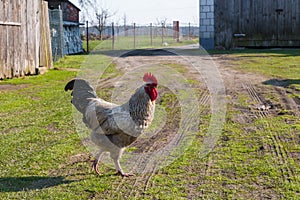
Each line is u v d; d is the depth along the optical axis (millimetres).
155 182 4906
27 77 13617
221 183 4801
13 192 4637
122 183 4906
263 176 4961
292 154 5672
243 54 20828
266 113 8062
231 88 10883
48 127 7332
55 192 4641
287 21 24469
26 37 13898
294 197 4371
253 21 24875
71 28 28812
